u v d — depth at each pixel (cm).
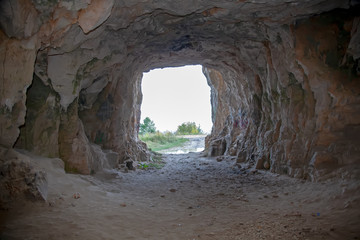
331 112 784
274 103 1010
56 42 617
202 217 538
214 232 455
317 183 722
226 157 1463
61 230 404
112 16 682
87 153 792
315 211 543
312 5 713
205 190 793
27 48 528
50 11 528
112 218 484
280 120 991
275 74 977
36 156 681
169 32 952
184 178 984
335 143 769
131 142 1379
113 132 1065
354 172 670
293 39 831
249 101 1320
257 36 956
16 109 548
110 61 878
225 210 588
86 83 863
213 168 1204
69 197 550
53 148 729
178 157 1678
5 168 487
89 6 554
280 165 916
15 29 491
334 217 498
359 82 763
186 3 688
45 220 431
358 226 448
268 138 1035
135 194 715
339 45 797
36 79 690
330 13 810
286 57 872
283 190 738
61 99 737
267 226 475
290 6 717
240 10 745
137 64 1209
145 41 982
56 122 736
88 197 584
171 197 707
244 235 440
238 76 1383
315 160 769
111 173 859
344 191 596
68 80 721
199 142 2889
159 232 448
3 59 501
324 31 811
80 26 588
